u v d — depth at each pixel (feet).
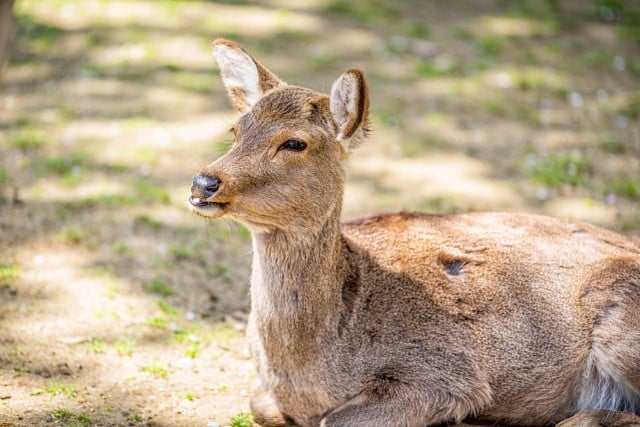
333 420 25.95
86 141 50.08
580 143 53.72
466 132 54.44
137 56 61.77
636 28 73.46
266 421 28.22
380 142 52.24
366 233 29.45
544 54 67.10
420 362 27.04
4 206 42.24
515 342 27.76
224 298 36.76
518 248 29.37
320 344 26.76
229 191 25.13
